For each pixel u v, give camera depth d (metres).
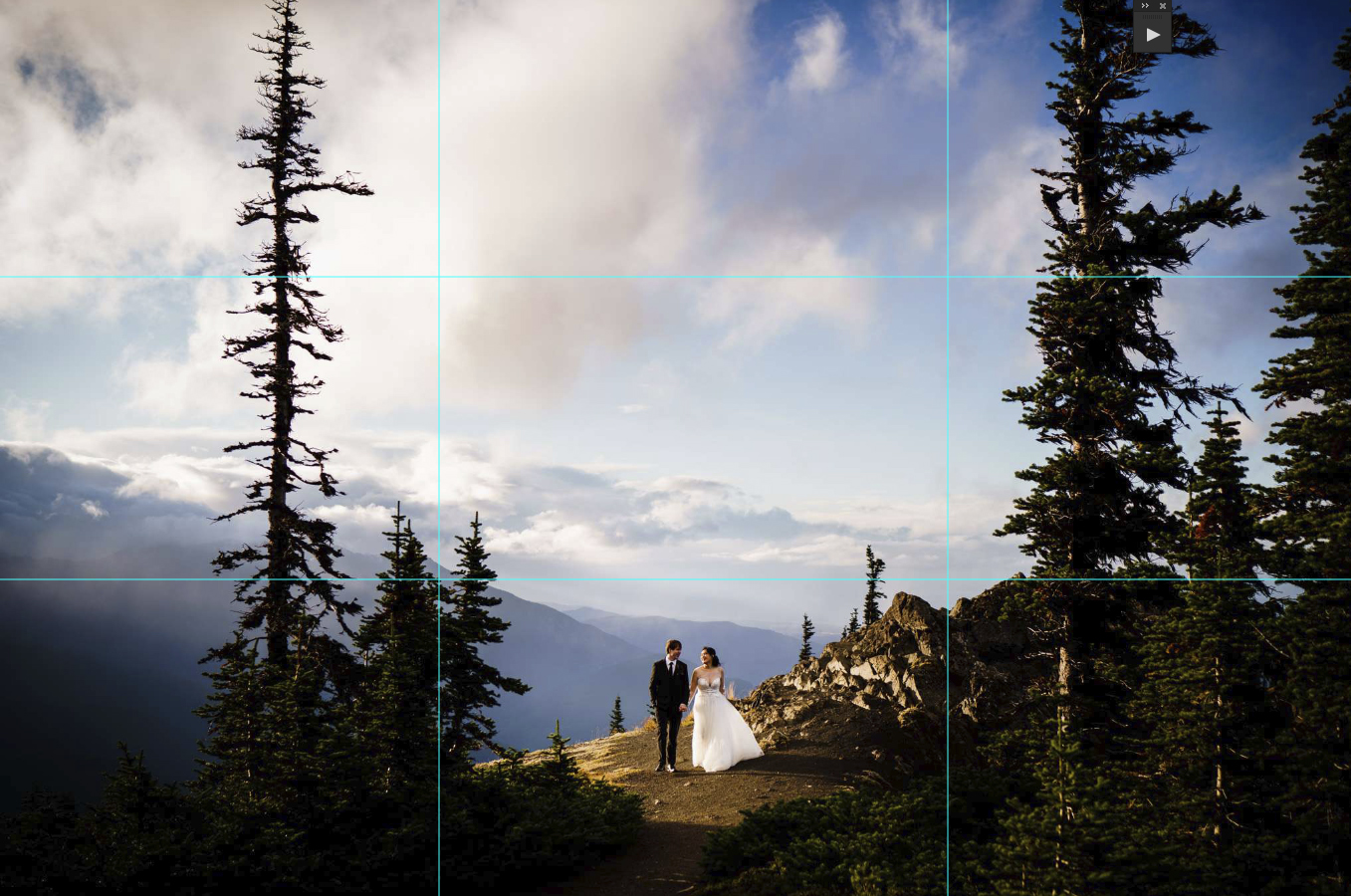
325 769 10.62
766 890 10.34
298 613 17.94
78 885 9.07
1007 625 21.67
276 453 21.50
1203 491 12.79
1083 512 15.09
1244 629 11.10
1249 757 10.70
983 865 9.65
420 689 12.77
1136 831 8.27
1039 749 12.01
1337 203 15.61
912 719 18.75
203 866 9.30
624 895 10.98
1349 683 10.38
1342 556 12.01
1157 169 16.47
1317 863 9.73
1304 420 14.62
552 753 16.77
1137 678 13.74
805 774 16.62
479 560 15.77
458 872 10.51
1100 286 15.70
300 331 22.03
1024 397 15.85
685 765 19.05
